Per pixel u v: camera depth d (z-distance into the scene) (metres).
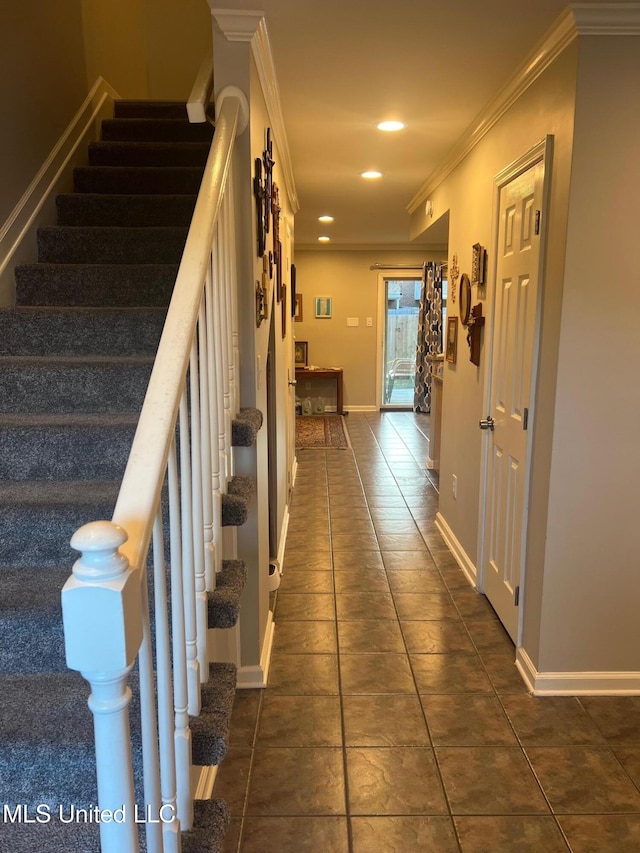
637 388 2.08
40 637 1.42
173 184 3.01
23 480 1.83
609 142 1.93
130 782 0.80
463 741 2.05
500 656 2.55
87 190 3.02
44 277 2.43
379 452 6.27
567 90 1.96
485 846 1.65
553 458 2.12
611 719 2.15
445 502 3.92
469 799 1.81
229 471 1.82
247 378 2.12
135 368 2.01
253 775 1.91
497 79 2.36
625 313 2.03
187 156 3.20
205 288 1.42
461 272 3.43
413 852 1.63
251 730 2.11
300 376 8.10
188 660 1.23
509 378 2.60
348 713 2.20
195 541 1.32
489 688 2.34
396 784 1.87
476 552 3.16
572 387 2.08
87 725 1.22
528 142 2.33
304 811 1.77
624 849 1.64
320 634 2.74
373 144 3.23
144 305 2.45
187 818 1.16
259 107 2.21
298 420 7.96
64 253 2.63
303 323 8.43
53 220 2.79
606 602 2.22
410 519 4.25
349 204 5.09
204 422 1.43
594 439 2.11
